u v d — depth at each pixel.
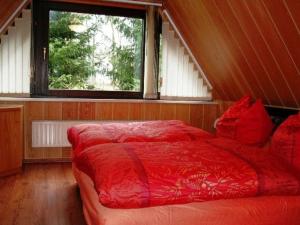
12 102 3.72
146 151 1.98
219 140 2.45
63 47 4.05
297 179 1.79
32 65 3.89
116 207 1.51
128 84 4.33
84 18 4.07
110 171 1.63
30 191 2.99
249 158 1.91
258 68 2.94
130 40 4.27
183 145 2.20
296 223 1.83
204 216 1.65
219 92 4.24
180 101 4.28
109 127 2.90
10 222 2.35
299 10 2.02
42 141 3.84
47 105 3.86
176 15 3.88
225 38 3.08
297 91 2.69
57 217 2.47
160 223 1.58
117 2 4.02
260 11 2.35
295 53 2.35
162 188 1.56
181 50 4.25
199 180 1.64
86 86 4.19
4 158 3.34
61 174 3.53
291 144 2.18
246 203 1.73
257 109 2.90
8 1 3.40
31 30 3.81
